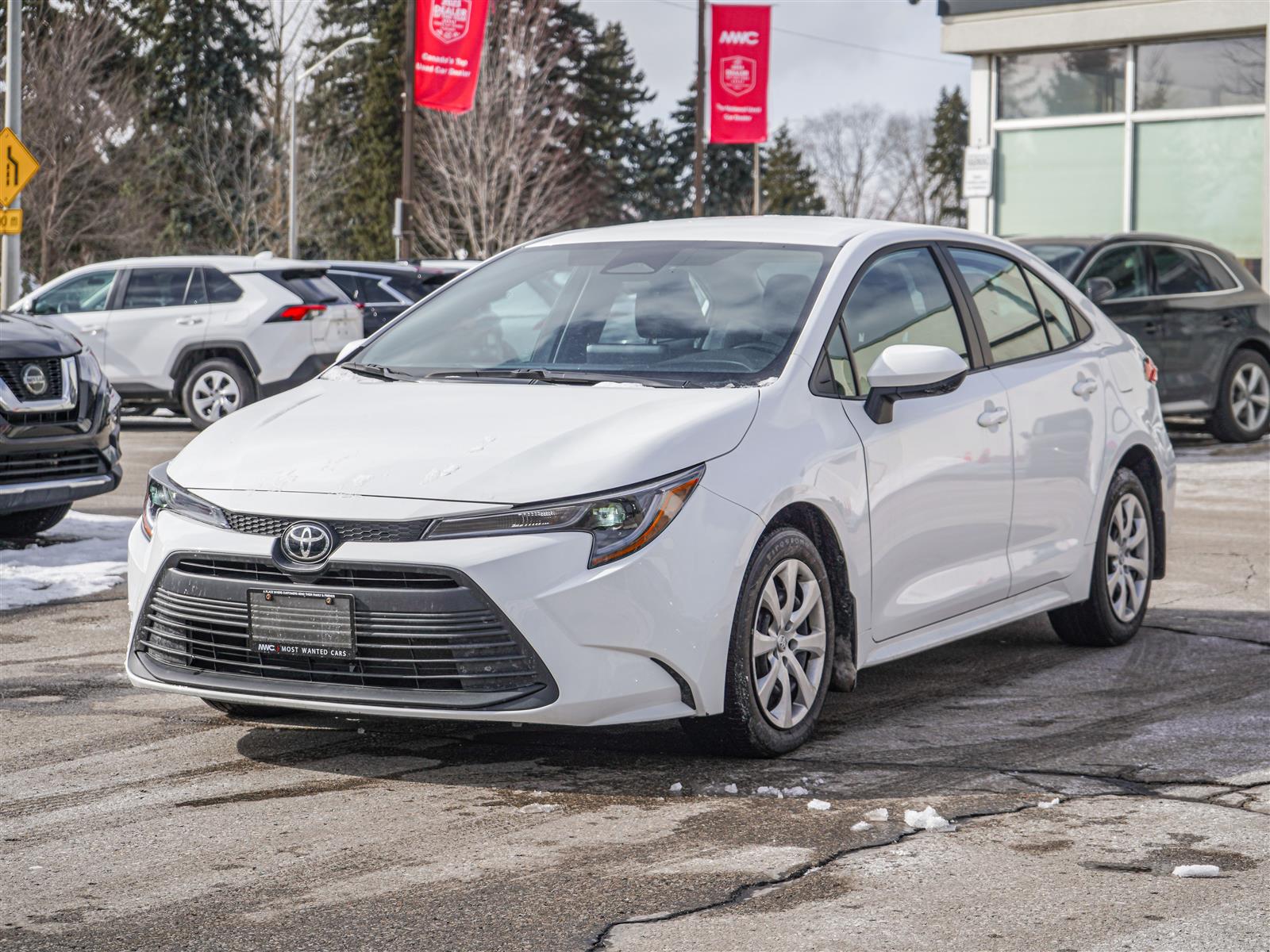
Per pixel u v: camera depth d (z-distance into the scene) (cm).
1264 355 1522
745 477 454
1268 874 372
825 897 356
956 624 559
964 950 323
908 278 566
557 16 6500
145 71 5600
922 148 9125
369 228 6253
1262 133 1903
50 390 863
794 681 486
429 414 478
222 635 450
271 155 5431
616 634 425
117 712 538
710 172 8000
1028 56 2056
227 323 1620
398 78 6275
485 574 419
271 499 445
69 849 394
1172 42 1952
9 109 2103
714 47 2981
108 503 1098
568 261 573
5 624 689
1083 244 1416
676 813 421
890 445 516
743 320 516
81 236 4625
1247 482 1270
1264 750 489
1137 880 368
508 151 4481
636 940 329
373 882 367
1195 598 776
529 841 398
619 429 452
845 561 495
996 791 443
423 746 491
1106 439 643
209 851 391
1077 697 566
